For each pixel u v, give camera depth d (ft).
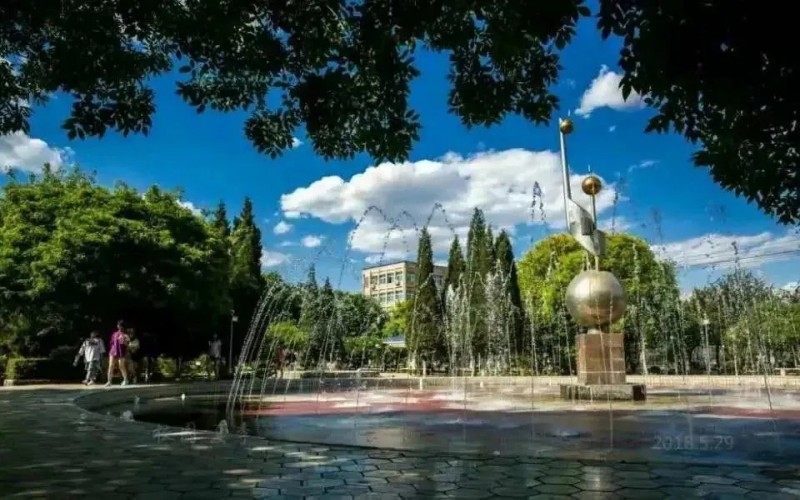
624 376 38.93
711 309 109.09
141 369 70.08
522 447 19.61
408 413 31.68
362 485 13.66
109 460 16.55
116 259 60.75
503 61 19.42
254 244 112.88
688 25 11.09
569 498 12.55
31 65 21.39
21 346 68.80
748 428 24.18
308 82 19.20
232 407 37.45
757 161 14.28
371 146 21.98
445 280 132.67
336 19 18.66
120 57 20.53
